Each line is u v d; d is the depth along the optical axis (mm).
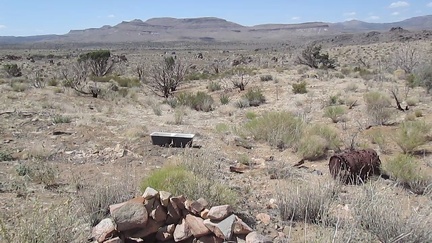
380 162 7746
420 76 21797
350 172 7160
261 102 21234
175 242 4730
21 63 79188
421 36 122312
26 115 14375
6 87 25000
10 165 7934
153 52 154625
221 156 9172
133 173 7520
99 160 8656
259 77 32781
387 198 5203
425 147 9781
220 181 6777
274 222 5395
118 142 10422
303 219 5426
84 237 4449
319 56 47625
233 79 30750
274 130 11062
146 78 35000
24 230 3922
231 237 4555
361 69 37875
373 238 4695
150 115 17203
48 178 6770
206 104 19953
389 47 77188
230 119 16219
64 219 4242
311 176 7656
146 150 9492
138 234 4715
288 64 52438
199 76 42000
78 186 6590
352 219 5070
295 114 15578
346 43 158875
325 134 10367
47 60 95312
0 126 12102
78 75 29484
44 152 8867
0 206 5453
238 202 5977
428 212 5035
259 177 7637
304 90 23031
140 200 4938
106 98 23609
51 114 15102
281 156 9547
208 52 149625
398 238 4488
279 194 5887
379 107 14148
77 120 14000
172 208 4902
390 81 25859
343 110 14305
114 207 4762
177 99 22219
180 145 9953
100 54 42750
